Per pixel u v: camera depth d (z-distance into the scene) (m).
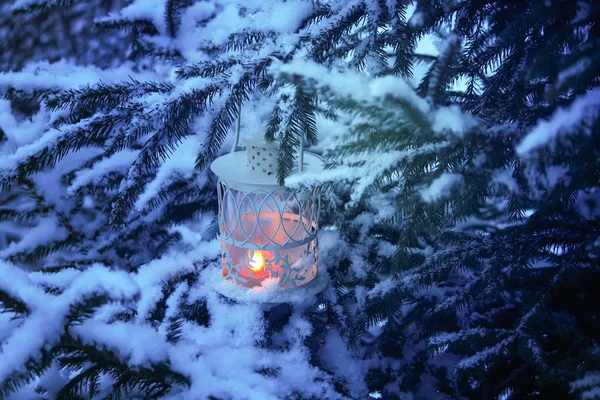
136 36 0.91
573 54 0.52
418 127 0.51
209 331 0.69
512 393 0.67
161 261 0.77
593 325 0.65
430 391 0.72
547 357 0.61
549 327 0.64
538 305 0.63
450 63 0.53
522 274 0.68
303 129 0.63
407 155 0.55
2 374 0.53
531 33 0.62
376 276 0.75
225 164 0.70
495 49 0.65
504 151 0.54
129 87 0.68
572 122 0.50
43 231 0.81
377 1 0.65
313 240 0.73
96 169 0.80
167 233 0.90
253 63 0.64
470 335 0.62
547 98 0.51
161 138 0.67
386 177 0.56
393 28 0.64
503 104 0.62
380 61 0.64
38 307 0.56
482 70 0.67
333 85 0.50
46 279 0.62
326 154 0.55
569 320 0.64
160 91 0.68
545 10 0.56
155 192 0.80
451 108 0.52
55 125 0.79
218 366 0.65
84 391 0.64
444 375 0.72
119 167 0.81
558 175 0.56
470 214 0.57
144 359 0.60
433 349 0.64
